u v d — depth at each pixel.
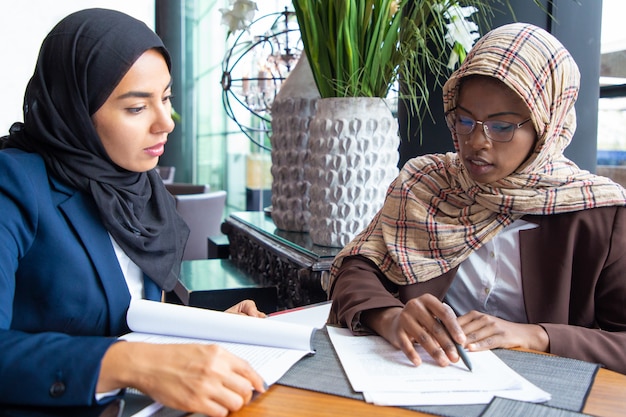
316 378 0.86
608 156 1.89
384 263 1.33
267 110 2.58
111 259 1.10
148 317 0.98
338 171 1.79
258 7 2.21
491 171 1.20
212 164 7.00
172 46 7.35
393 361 0.93
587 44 1.90
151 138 1.10
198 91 7.39
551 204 1.21
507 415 0.75
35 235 1.02
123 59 1.04
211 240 3.10
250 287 2.09
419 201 1.36
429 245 1.31
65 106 1.06
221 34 6.24
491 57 1.13
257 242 2.27
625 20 1.80
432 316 0.97
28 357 0.79
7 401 0.79
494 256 1.28
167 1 7.25
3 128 5.97
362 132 1.76
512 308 1.28
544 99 1.14
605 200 1.20
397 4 1.72
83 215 1.08
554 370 0.91
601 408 0.78
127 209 1.13
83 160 1.07
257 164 5.45
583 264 1.21
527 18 1.87
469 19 1.88
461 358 0.92
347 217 1.81
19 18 5.86
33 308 1.04
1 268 0.93
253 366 0.86
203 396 0.74
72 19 1.07
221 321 0.96
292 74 2.13
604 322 1.20
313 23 1.77
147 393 0.76
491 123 1.15
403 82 1.82
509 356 0.97
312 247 1.88
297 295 1.88
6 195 1.00
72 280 1.04
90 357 0.79
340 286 1.25
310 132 1.86
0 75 5.87
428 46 1.90
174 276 1.26
